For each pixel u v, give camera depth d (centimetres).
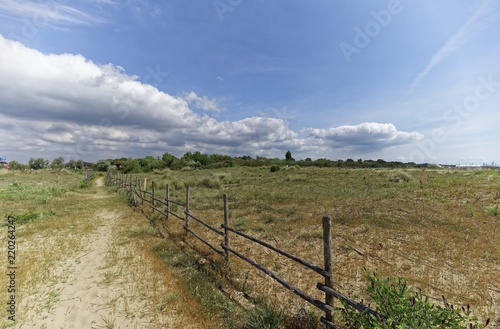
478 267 500
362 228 762
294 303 410
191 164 5453
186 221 822
